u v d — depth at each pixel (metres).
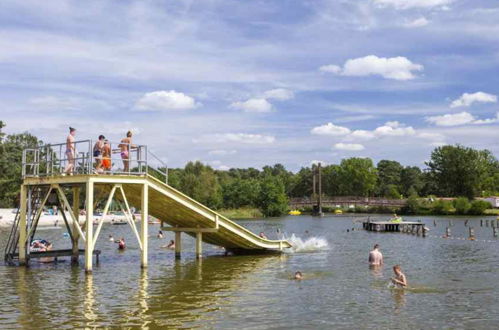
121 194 27.56
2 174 97.12
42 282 22.56
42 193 29.03
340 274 25.64
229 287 21.69
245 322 15.60
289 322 15.64
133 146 25.89
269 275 25.25
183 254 35.84
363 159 177.62
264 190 124.19
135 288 21.28
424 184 176.00
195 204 29.42
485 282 23.08
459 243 45.41
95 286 21.64
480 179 149.62
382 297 19.56
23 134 117.06
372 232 62.88
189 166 126.88
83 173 24.72
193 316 16.31
